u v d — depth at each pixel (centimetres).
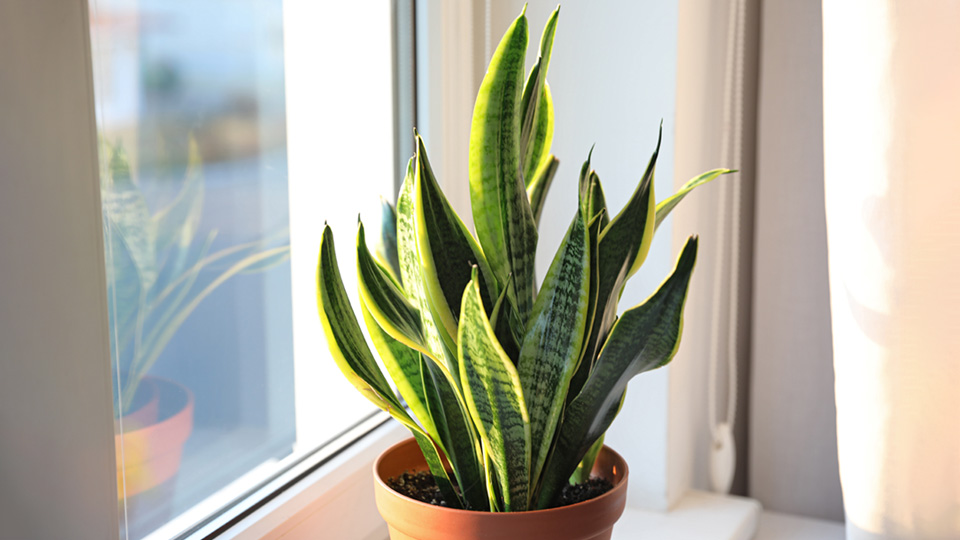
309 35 74
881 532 76
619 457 66
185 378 66
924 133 72
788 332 90
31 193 54
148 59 63
